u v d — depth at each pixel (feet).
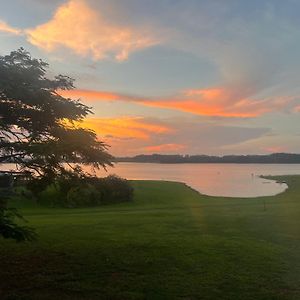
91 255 47.39
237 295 34.76
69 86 42.11
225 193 211.41
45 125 39.88
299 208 94.63
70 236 58.29
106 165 42.24
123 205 132.87
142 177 370.32
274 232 63.26
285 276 40.01
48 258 45.85
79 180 42.86
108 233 61.00
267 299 33.91
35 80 38.60
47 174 40.88
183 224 70.44
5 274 39.68
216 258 46.42
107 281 38.11
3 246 51.08
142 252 49.03
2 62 37.24
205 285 37.19
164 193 173.68
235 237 59.06
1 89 35.70
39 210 104.47
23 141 38.55
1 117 38.42
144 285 37.06
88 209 114.01
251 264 44.06
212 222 72.59
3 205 34.71
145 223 71.10
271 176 416.26
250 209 94.43
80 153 39.83
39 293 34.65
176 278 39.11
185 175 442.50
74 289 35.83
